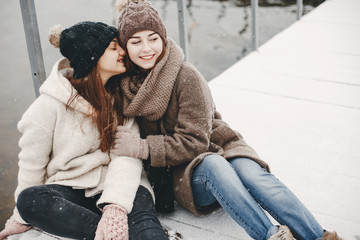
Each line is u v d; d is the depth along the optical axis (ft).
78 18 16.61
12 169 10.57
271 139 7.57
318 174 6.46
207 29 18.67
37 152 4.90
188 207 5.31
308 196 5.97
